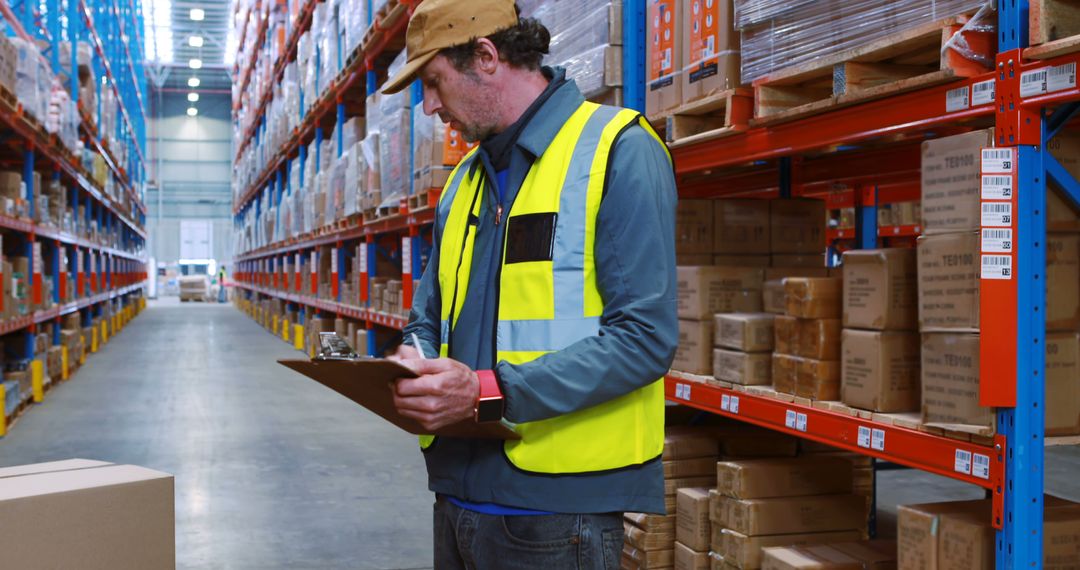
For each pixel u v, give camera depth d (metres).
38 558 1.58
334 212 9.11
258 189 18.36
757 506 2.75
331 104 9.66
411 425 1.55
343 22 8.36
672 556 3.20
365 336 8.42
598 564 1.45
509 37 1.51
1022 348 1.84
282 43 13.16
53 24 10.02
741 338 2.79
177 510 4.30
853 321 2.36
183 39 33.53
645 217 1.40
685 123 2.96
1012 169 1.84
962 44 1.92
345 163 8.43
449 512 1.57
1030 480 1.84
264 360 10.96
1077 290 1.99
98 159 12.37
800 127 2.51
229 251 36.06
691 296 3.06
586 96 3.48
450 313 1.59
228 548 3.74
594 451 1.44
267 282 17.67
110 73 14.98
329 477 4.99
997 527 1.88
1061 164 1.95
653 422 1.52
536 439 1.44
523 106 1.55
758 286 3.08
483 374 1.37
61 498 1.61
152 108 35.62
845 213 7.52
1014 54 1.83
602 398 1.38
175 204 35.94
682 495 3.10
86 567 1.66
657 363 1.39
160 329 16.36
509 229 1.50
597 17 3.35
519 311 1.45
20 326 6.92
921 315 2.07
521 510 1.45
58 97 8.27
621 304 1.39
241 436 6.13
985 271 1.84
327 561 3.60
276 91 13.89
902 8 2.09
